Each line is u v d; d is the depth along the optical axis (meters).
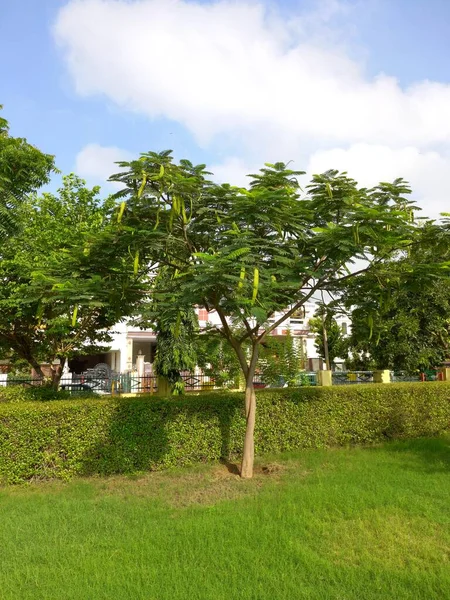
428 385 9.91
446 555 3.95
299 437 8.48
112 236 5.85
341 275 7.00
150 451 7.15
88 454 6.88
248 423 7.00
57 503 5.62
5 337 10.49
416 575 3.56
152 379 15.32
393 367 15.62
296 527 4.55
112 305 6.40
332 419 8.81
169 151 5.50
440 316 14.84
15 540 4.43
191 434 7.51
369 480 6.21
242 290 5.04
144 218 6.21
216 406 7.75
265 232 6.15
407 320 14.41
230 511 5.16
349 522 4.70
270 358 11.91
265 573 3.61
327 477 6.46
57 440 6.80
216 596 3.30
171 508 5.38
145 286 6.61
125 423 7.06
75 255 6.13
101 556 3.99
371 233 5.41
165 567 3.76
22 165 7.42
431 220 6.52
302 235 6.18
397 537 4.35
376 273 6.45
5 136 7.55
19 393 9.34
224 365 12.26
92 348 11.49
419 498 5.39
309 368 22.67
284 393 8.45
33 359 11.17
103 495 6.02
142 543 4.23
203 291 5.39
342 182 5.94
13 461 6.60
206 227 6.40
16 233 8.02
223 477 6.79
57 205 10.44
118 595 3.34
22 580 3.61
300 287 6.13
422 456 7.75
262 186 5.98
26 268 8.87
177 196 5.63
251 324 7.95
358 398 9.12
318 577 3.57
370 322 7.21
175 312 5.92
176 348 12.09
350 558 3.92
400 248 6.41
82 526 4.79
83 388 14.51
